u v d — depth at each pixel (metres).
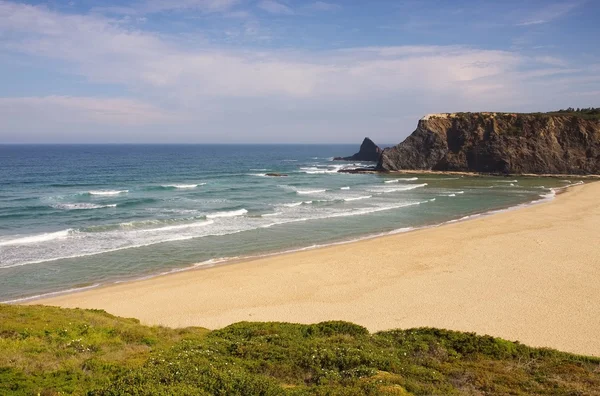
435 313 20.20
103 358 11.68
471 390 10.38
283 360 11.66
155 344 13.77
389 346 13.57
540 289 23.25
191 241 35.00
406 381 10.16
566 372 11.77
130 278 26.09
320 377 10.54
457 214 48.56
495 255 30.34
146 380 9.03
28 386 9.53
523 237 35.75
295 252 32.19
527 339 17.25
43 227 38.59
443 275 26.05
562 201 56.88
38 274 26.45
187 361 10.48
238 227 40.31
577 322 18.92
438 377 10.91
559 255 30.02
